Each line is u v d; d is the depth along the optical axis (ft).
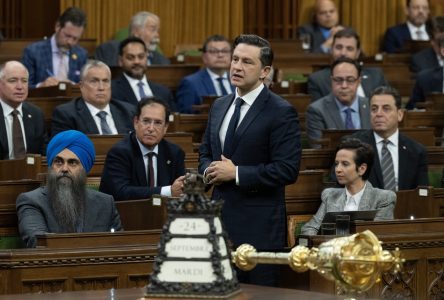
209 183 27.68
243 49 27.78
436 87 55.77
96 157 38.40
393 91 39.47
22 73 42.27
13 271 24.04
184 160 37.50
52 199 29.73
